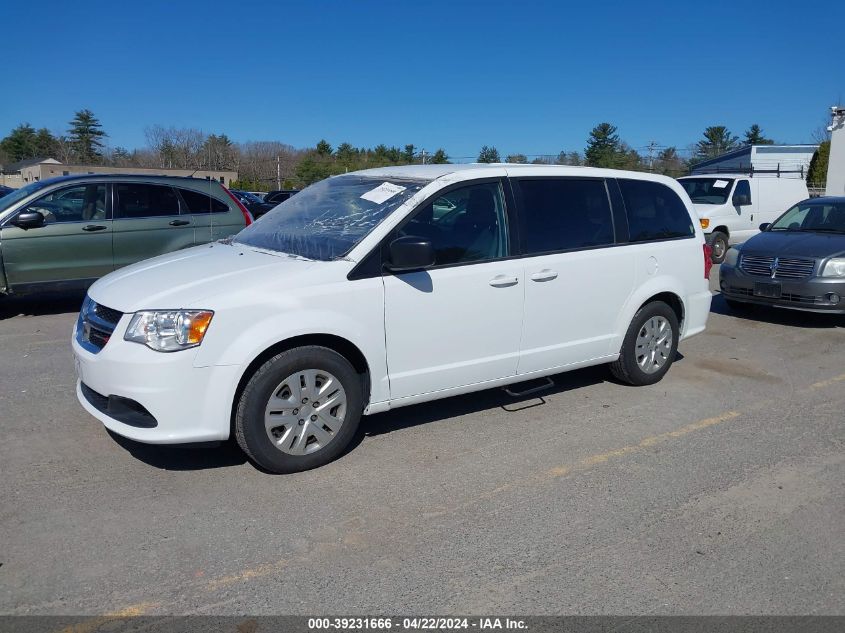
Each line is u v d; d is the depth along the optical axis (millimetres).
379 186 4969
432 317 4633
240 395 4094
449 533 3684
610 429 5176
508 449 4777
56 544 3500
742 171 31859
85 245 8766
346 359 4379
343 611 3037
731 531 3752
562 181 5434
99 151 84125
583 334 5531
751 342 8016
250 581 3234
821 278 8453
